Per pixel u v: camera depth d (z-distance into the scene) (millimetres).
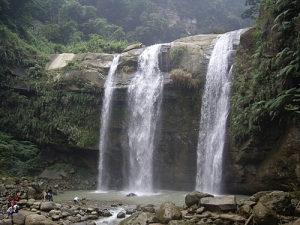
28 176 25031
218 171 20844
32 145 26875
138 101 26062
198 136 23078
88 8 55312
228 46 23969
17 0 33938
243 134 18625
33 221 12453
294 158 15727
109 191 23531
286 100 15477
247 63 20766
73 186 24969
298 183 15695
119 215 14164
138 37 61531
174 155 23906
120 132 26219
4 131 27312
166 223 11734
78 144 25875
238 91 20000
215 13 81625
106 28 53562
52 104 27891
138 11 67375
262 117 17094
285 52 15656
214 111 22609
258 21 21562
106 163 25969
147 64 27016
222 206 12141
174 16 81000
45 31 43188
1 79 28172
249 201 12320
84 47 34000
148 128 25188
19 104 28016
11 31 31844
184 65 25438
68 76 27875
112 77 27594
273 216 10602
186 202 13594
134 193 22125
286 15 16484
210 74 23906
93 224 12820
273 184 17406
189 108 24188
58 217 13383
